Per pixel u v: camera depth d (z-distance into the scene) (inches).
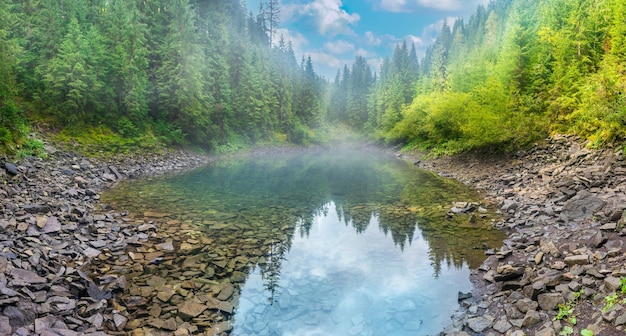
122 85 1277.1
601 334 204.4
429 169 1267.2
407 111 1979.6
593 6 933.2
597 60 886.4
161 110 1467.8
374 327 276.7
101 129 1158.3
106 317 277.7
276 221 585.0
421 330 271.1
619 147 608.7
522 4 1492.4
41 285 287.0
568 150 763.4
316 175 1152.2
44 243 386.3
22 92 1047.0
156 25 1503.4
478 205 657.0
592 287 262.1
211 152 1651.1
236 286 346.9
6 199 494.6
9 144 734.5
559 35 957.8
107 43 1277.1
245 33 2640.3
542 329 235.0
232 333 267.6
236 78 2153.1
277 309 304.8
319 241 486.6
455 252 431.8
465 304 307.3
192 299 316.5
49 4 1131.3
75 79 1083.9
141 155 1185.4
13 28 1093.8
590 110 663.8
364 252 445.1
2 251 324.8
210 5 2212.1
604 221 387.5
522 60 1092.5
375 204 711.7
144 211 607.5
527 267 331.3
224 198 753.0
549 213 489.7
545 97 982.4
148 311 293.3
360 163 1587.1
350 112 3887.8
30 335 224.7
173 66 1444.4
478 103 1222.3
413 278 367.2
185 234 498.3
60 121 1053.2
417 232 517.7
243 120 2162.9
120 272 364.5
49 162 798.5
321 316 293.7
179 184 903.7
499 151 1011.3
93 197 671.8
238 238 492.4
